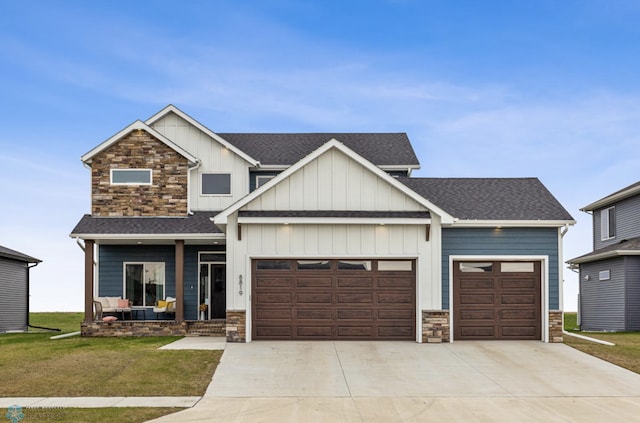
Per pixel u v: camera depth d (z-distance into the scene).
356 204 18.42
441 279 18.31
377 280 18.38
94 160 22.73
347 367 14.84
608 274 26.16
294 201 18.42
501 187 21.12
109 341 18.94
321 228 18.25
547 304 18.47
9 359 15.70
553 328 18.39
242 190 23.66
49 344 18.42
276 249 18.17
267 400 12.02
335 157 18.56
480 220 18.38
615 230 29.09
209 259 23.14
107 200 22.61
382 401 11.98
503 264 18.77
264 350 16.75
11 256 27.14
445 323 18.12
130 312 22.94
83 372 14.16
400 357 15.95
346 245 18.23
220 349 16.88
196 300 22.92
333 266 18.39
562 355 16.36
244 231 18.23
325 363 15.23
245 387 13.02
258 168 24.09
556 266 18.64
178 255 20.66
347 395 12.44
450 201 19.92
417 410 11.34
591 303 28.08
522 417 10.91
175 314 21.39
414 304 18.33
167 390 12.73
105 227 21.19
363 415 10.98
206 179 23.70
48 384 13.09
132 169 22.73
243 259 18.17
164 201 22.66
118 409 11.18
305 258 18.33
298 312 18.30
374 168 18.34
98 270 23.03
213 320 20.55
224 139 25.17
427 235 18.22
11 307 27.92
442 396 12.41
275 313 18.31
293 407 11.51
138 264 23.16
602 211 30.47
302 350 16.73
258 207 18.38
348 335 18.28
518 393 12.69
